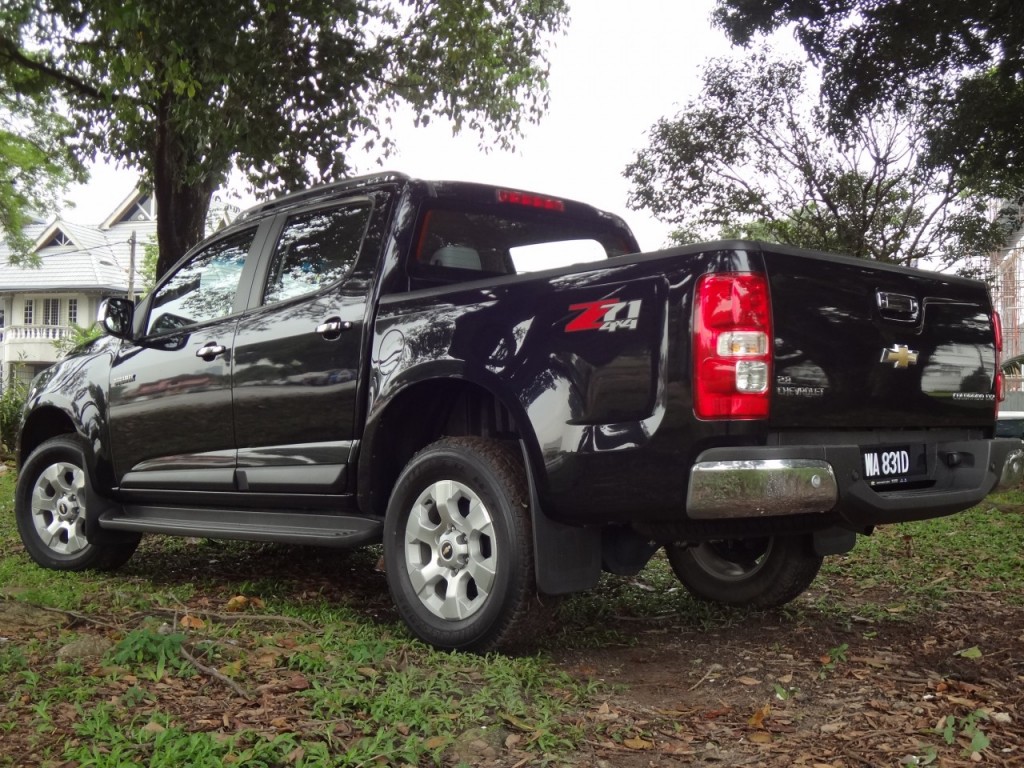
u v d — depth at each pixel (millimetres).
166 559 6133
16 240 26891
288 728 2865
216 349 4914
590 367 3496
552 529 3668
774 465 3162
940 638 4281
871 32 12391
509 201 4793
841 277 3533
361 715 3043
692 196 17953
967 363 4086
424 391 4195
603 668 3846
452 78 13367
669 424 3277
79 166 12836
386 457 4266
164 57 9156
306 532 4473
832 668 3781
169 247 11578
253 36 9930
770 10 12609
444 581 3965
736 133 17391
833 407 3438
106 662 3406
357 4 10766
